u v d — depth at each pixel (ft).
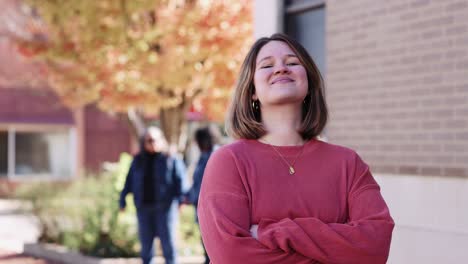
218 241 7.44
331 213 7.70
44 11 36.60
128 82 36.65
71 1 34.99
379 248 7.41
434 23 17.29
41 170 79.30
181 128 41.22
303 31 23.27
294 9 23.49
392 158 18.42
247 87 8.49
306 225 7.37
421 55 17.63
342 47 20.27
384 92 18.76
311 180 7.79
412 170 17.74
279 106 8.29
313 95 8.56
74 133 80.43
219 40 34.86
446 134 16.89
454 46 16.72
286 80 8.13
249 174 7.78
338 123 20.33
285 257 7.27
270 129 8.32
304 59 8.41
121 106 37.78
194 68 35.91
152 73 36.01
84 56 36.96
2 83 69.31
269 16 24.08
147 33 35.35
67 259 31.09
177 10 35.60
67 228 33.47
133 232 30.66
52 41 38.06
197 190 24.90
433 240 16.98
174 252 24.50
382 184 18.63
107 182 34.06
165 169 24.57
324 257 7.30
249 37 35.70
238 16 35.50
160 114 41.19
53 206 34.30
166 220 24.44
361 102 19.54
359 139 19.56
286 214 7.62
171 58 35.70
